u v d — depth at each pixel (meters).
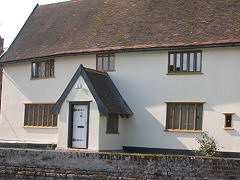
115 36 20.28
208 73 17.41
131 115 19.12
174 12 19.95
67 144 17.91
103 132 17.42
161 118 18.36
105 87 18.64
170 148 17.97
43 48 22.78
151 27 19.69
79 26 22.97
